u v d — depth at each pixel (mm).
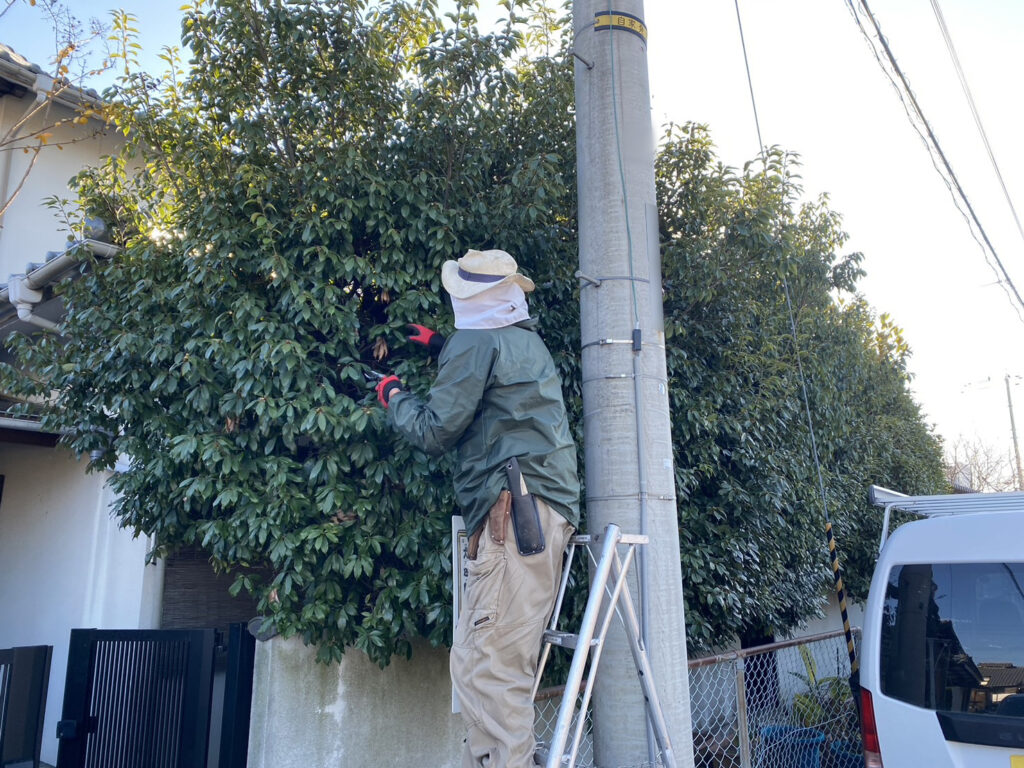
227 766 4152
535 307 4383
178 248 4133
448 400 2701
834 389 6781
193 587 6469
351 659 4301
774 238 4992
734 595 5133
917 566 3566
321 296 3854
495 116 4328
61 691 6375
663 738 2707
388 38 4637
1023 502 4082
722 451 5289
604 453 3150
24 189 8352
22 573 6969
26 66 8047
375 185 3943
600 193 3406
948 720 3232
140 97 4566
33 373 4910
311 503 3715
